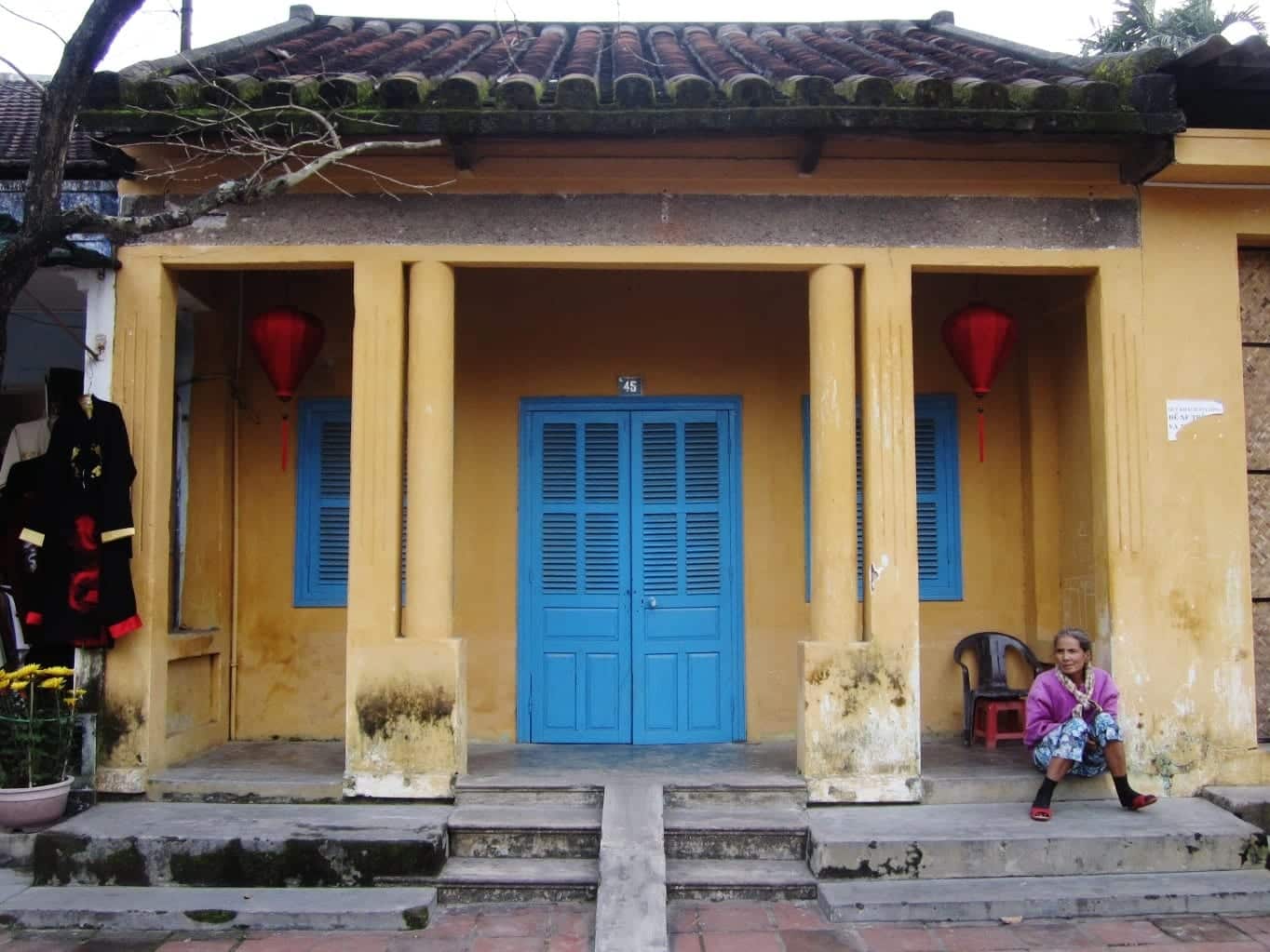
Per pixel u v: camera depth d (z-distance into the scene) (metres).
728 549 6.75
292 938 4.39
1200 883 4.74
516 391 6.80
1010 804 5.39
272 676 6.64
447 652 5.34
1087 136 5.22
